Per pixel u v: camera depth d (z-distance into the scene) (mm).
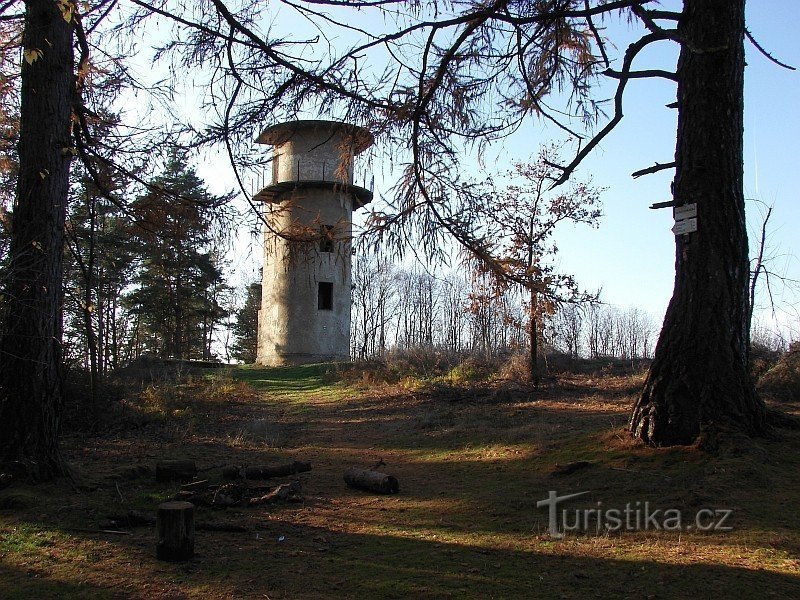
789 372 13781
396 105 5613
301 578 4863
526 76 5234
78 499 6914
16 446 7219
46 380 7379
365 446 12141
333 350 34469
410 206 5926
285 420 16406
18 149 7406
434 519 6727
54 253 7402
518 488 7750
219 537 6055
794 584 4477
